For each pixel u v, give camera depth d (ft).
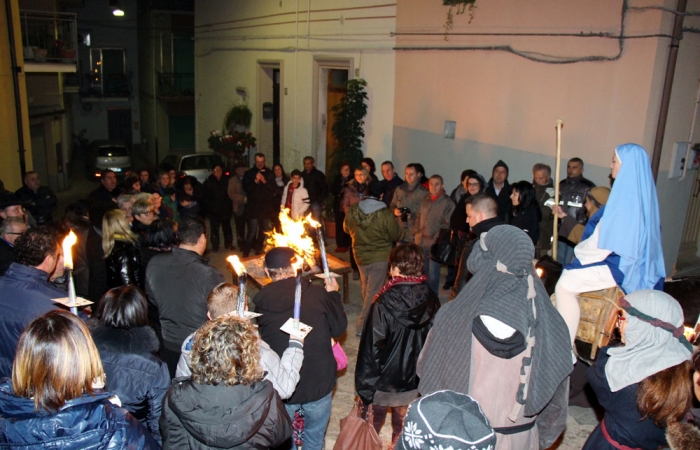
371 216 19.58
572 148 23.59
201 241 13.01
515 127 26.20
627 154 11.06
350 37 37.60
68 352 6.70
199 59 65.57
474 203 15.46
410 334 11.42
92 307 15.88
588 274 11.37
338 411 15.79
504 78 26.53
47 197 28.35
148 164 83.41
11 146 37.88
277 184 32.27
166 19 75.20
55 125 61.05
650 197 11.13
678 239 24.16
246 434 7.54
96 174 67.77
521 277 8.13
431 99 31.22
